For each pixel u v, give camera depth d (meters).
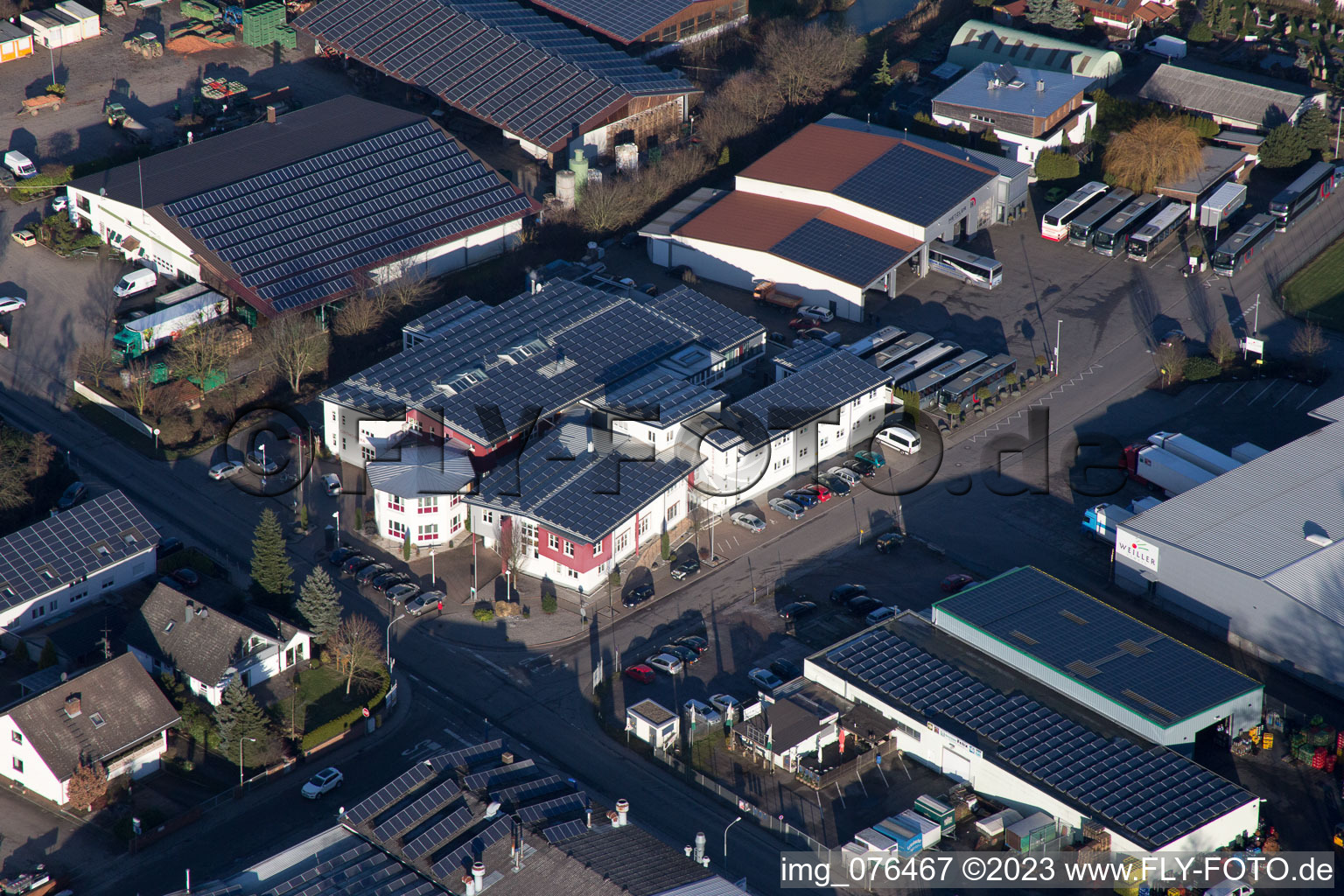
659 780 177.88
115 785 172.00
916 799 172.00
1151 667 182.25
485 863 150.75
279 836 168.12
